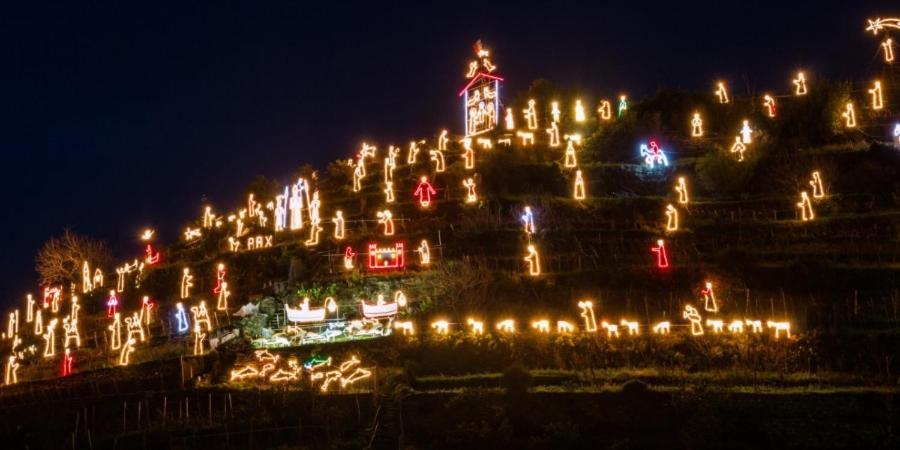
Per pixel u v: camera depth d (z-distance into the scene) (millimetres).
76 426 30281
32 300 48344
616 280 38531
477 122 60312
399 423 28703
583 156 51906
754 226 42656
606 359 33031
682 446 26812
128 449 28719
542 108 59438
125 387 33812
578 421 28375
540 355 33531
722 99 56125
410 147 56000
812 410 27734
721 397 28250
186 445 28438
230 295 42250
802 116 50438
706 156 50094
